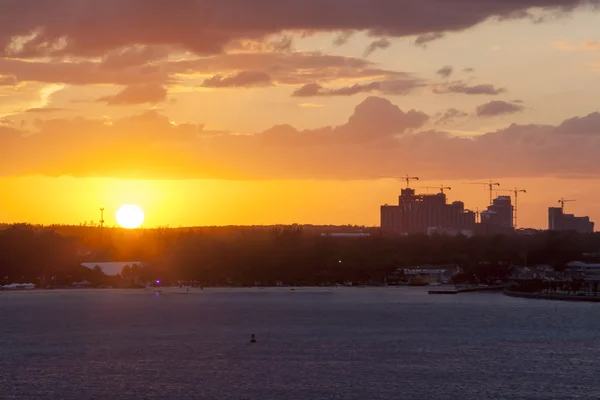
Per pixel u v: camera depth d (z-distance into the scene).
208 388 194.50
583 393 189.62
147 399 184.25
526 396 186.62
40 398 185.50
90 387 196.12
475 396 186.62
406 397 185.75
